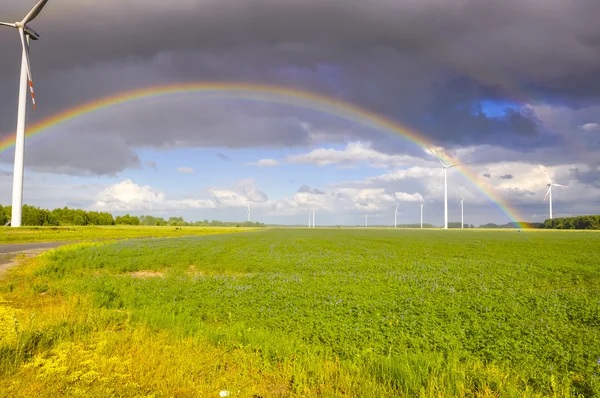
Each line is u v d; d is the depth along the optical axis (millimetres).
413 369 9289
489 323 13039
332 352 10945
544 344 11062
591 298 18234
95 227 153250
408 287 20719
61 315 14383
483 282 23359
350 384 8641
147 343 11102
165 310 15672
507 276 26734
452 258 41062
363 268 32000
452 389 8492
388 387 8711
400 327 12555
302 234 129625
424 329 12195
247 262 35031
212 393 8281
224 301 16828
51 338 11211
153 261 34500
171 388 8336
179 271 28781
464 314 14555
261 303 16422
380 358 9969
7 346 10039
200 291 19344
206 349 10992
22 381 8484
